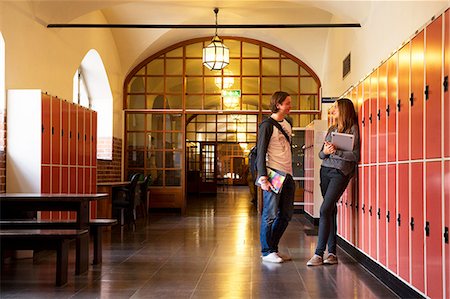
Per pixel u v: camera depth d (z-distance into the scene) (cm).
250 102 1345
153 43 1245
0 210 626
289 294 454
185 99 1333
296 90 1332
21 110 682
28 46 755
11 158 679
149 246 754
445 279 344
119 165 1296
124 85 1326
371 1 704
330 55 1162
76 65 962
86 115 871
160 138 1345
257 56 1339
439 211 355
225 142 2450
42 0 772
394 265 463
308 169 1166
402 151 441
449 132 338
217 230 964
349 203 666
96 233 608
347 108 607
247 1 1065
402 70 443
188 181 2288
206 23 1170
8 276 536
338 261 620
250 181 1722
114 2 857
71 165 796
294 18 1148
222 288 476
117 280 513
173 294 453
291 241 809
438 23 359
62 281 491
